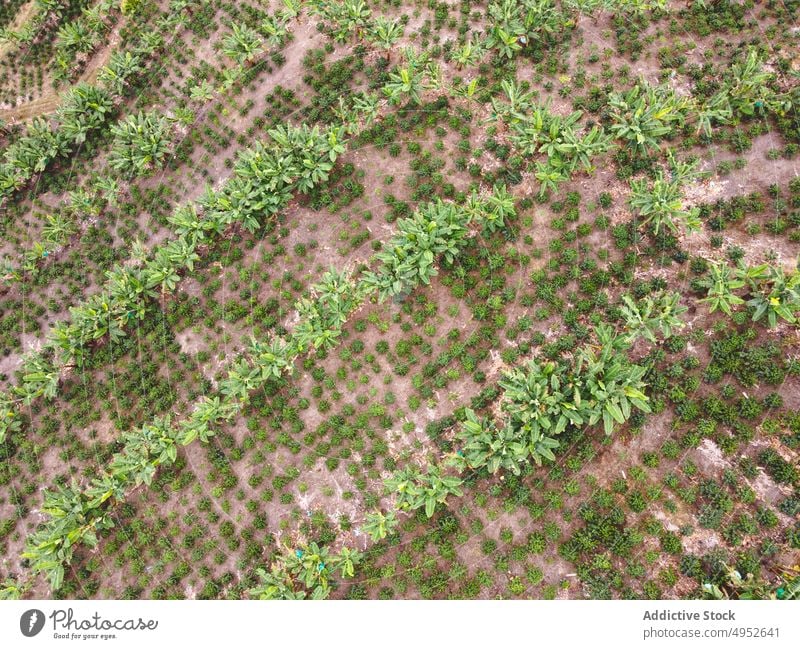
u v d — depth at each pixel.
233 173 19.23
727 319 15.71
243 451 16.67
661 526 14.66
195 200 18.70
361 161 18.59
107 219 19.59
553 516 15.19
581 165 17.23
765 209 16.41
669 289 16.27
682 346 15.59
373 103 17.97
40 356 18.41
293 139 17.47
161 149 19.19
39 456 17.58
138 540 16.34
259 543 15.96
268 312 17.73
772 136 16.88
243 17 20.58
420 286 17.28
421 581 15.11
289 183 17.97
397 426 16.38
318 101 19.11
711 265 15.95
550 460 15.27
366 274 16.27
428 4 19.55
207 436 16.72
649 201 15.57
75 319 17.45
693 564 14.20
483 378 16.23
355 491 16.14
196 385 17.45
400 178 18.25
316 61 19.64
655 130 15.88
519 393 14.48
